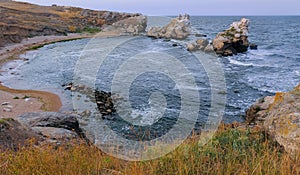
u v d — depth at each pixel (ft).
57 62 97.71
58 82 71.67
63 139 26.11
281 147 16.99
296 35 231.91
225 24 314.96
